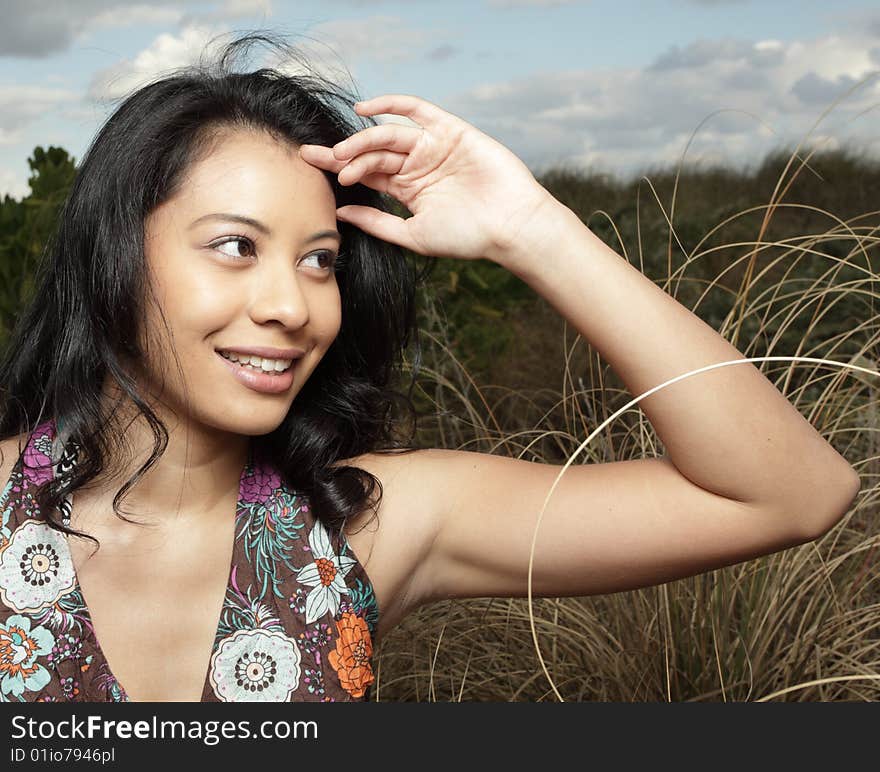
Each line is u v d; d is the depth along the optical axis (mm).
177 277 1083
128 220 1108
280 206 1092
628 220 6059
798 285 3963
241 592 1196
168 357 1110
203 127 1109
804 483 1111
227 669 1168
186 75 1188
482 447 2830
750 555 1174
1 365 1386
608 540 1178
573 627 2172
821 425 2316
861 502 2248
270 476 1259
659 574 1201
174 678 1166
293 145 1150
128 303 1122
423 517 1271
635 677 1953
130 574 1180
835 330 3420
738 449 1098
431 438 3109
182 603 1185
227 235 1076
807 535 1142
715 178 10219
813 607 1979
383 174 1243
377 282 1361
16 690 1115
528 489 1238
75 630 1139
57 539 1162
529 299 4484
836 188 9031
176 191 1089
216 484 1212
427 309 3312
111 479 1205
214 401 1104
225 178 1085
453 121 1205
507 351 3951
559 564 1213
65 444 1201
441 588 1332
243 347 1084
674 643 1944
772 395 1119
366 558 1262
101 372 1213
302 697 1173
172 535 1201
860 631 1940
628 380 1139
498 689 2082
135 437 1203
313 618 1204
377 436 1369
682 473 1156
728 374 1106
